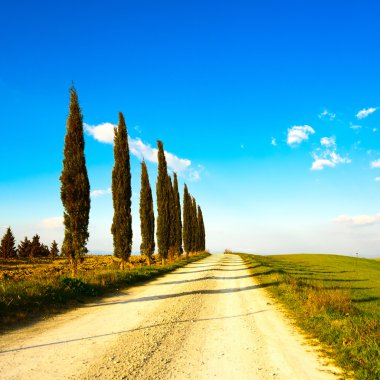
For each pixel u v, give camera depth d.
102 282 17.00
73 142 21.31
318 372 6.16
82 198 20.89
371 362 6.26
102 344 7.60
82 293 14.45
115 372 5.90
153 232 35.75
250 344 7.88
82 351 7.05
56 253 69.19
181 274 26.25
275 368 6.32
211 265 37.84
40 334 8.40
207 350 7.36
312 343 8.02
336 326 8.80
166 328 9.24
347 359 6.64
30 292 12.02
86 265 38.00
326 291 14.95
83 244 20.69
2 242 61.19
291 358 6.91
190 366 6.33
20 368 6.00
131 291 16.73
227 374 5.98
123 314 11.09
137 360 6.56
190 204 62.00
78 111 21.86
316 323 9.55
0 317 9.66
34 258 59.34
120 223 27.66
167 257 41.22
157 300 14.04
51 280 14.59
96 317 10.56
